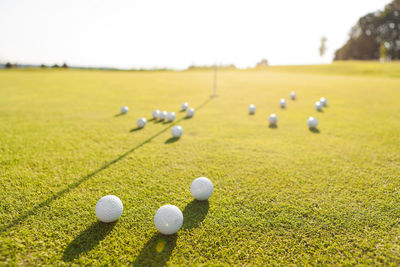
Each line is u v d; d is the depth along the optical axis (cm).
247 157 92
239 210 63
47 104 179
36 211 61
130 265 46
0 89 244
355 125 131
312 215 61
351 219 60
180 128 112
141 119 127
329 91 241
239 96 220
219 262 48
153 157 92
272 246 52
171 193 71
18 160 88
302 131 122
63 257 48
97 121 138
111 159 90
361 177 79
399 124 132
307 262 48
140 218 60
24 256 48
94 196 69
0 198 66
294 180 77
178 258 48
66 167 84
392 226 57
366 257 49
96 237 53
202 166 85
